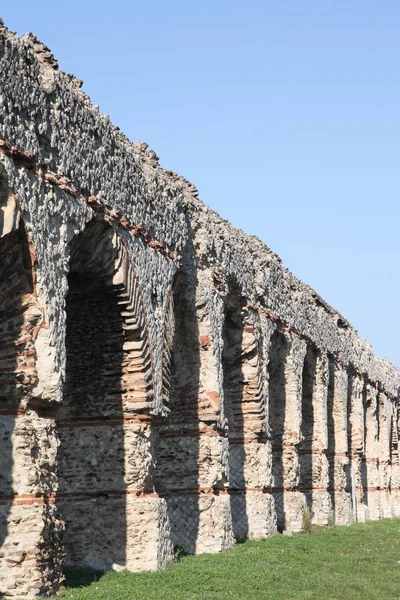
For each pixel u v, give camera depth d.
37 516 14.96
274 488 32.69
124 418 19.73
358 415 46.88
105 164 18.17
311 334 37.34
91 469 19.70
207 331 24.34
